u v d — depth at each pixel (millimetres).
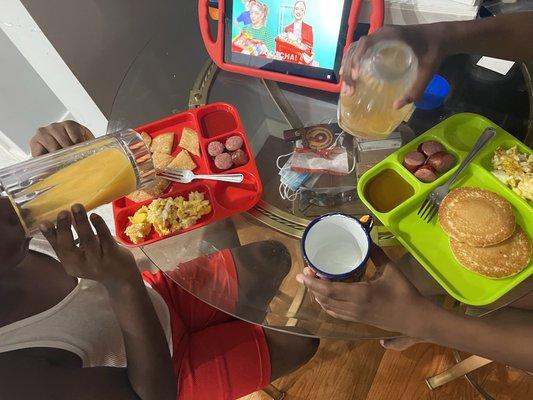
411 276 738
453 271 718
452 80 885
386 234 764
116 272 672
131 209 798
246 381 900
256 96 915
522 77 880
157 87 958
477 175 775
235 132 844
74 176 691
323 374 1217
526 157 771
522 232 715
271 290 767
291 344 945
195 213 780
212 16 896
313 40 824
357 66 715
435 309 681
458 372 1096
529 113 844
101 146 725
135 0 1081
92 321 762
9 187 663
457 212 719
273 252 788
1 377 646
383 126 766
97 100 1146
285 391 1210
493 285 701
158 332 744
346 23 787
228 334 921
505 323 709
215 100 915
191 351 899
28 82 1285
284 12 815
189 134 858
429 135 805
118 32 1090
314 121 880
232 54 893
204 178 808
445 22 788
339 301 670
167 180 815
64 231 611
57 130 826
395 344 927
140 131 870
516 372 1172
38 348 695
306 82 872
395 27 761
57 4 926
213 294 768
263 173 838
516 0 903
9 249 591
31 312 713
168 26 1033
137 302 705
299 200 807
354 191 803
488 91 869
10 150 1447
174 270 785
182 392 871
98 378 708
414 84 721
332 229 704
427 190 760
